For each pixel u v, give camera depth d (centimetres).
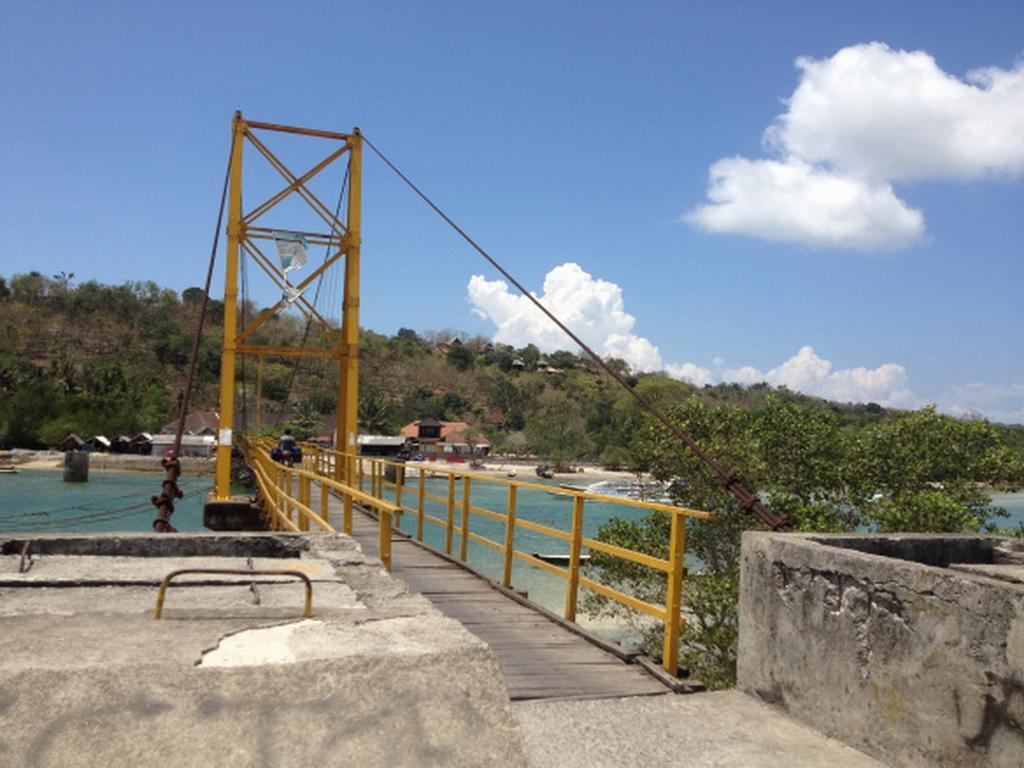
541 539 3172
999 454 1453
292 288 2153
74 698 232
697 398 1585
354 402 2191
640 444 1566
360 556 499
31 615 330
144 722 228
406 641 299
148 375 11162
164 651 277
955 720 339
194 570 339
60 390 9406
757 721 438
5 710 227
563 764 381
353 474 1916
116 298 13988
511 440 10775
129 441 8494
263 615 337
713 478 1404
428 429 10362
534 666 560
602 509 4844
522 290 1083
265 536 541
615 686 512
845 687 404
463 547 1019
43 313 13038
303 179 2167
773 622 464
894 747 370
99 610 346
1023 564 473
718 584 1190
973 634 333
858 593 398
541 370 15812
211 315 14612
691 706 466
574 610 691
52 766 214
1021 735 311
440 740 240
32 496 5394
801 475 1481
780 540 462
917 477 1442
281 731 232
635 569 1346
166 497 1311
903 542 480
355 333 2209
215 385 11475
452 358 15050
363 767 227
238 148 2130
